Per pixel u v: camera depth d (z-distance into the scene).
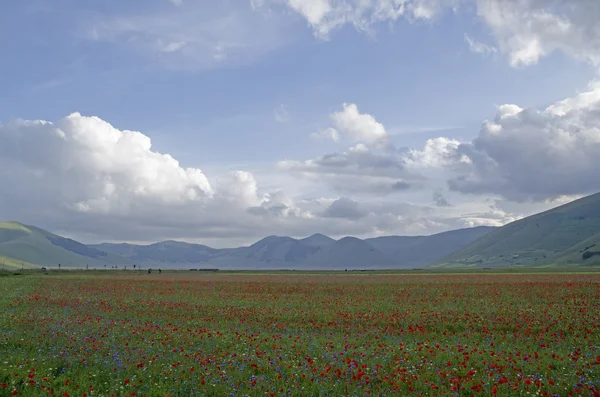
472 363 18.08
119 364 17.33
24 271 159.12
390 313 35.31
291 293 56.12
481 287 61.31
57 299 47.72
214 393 14.58
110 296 51.88
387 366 17.78
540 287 59.16
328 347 21.20
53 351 19.89
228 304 43.09
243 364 17.80
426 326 29.22
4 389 14.46
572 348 21.20
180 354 19.41
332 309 38.56
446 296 49.44
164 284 75.12
